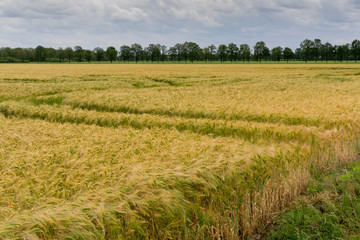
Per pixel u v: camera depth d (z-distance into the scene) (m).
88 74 44.97
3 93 22.27
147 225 4.18
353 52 140.00
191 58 160.75
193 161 5.59
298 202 5.62
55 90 24.94
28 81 35.03
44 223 3.49
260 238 4.82
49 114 14.09
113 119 12.62
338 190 6.00
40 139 7.79
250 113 12.92
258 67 77.38
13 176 5.07
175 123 11.64
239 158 5.88
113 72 51.94
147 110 15.09
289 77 40.78
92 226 3.63
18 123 10.40
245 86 28.33
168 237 4.15
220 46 158.38
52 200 4.09
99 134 8.42
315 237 4.57
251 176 5.56
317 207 5.43
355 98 17.36
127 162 5.68
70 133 8.55
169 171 5.01
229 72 53.47
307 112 12.52
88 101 17.62
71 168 5.28
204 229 4.50
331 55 147.88
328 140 8.34
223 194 5.05
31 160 5.74
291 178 6.05
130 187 4.46
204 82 34.19
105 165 5.57
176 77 41.72
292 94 20.56
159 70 61.59
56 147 6.90
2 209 3.87
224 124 11.01
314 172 7.05
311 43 148.00
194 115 13.97
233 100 17.47
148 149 6.70
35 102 20.20
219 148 6.73
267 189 5.53
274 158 6.36
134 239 3.95
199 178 4.97
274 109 13.65
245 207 5.09
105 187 4.57
